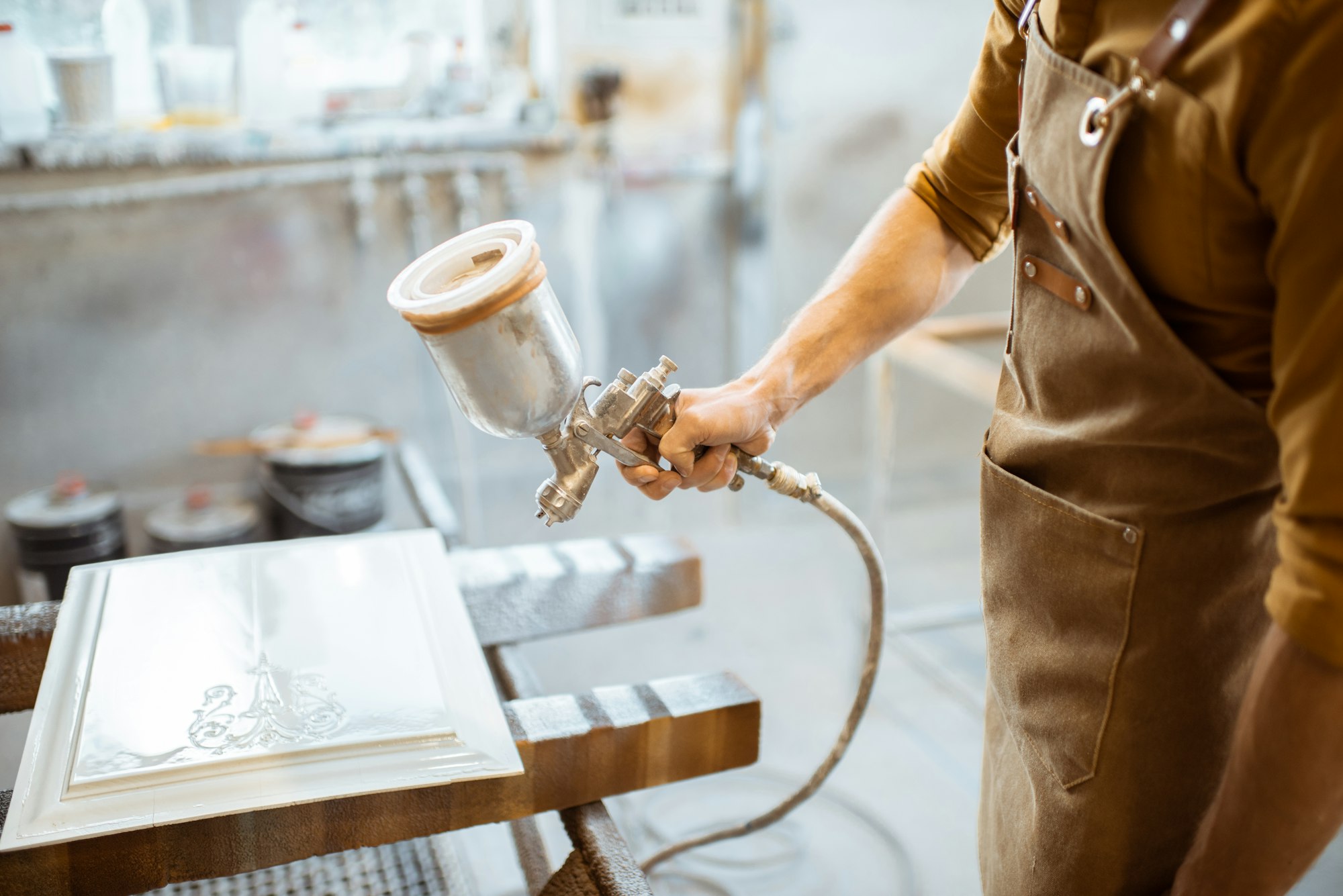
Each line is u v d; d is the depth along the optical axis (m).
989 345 3.26
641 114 2.81
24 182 2.38
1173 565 0.76
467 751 0.85
